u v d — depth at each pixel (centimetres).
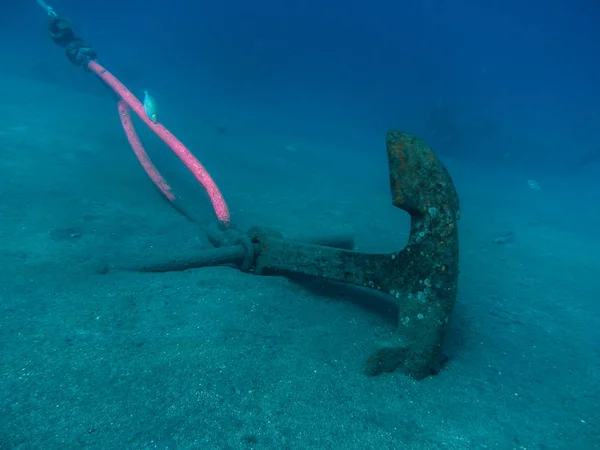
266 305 397
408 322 329
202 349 315
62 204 599
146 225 595
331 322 394
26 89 1453
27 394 246
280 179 1094
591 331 476
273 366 310
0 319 315
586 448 280
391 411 285
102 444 219
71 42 984
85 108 1376
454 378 340
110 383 265
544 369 381
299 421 260
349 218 853
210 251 468
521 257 749
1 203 552
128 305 365
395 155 327
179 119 1683
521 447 271
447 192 315
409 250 335
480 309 503
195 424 243
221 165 1107
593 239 954
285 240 454
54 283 382
